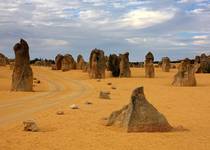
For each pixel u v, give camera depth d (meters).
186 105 32.22
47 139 17.78
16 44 44.53
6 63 112.94
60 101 34.34
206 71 84.81
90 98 37.41
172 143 17.06
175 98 37.81
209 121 23.62
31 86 45.12
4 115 25.47
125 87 51.88
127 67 73.69
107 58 82.44
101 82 61.16
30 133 19.28
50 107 29.86
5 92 42.50
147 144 16.80
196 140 17.75
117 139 17.84
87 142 17.14
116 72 75.00
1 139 17.67
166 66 92.25
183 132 19.81
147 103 20.50
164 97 38.81
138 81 61.88
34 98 36.81
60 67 102.56
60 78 72.62
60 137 18.30
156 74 80.81
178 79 54.22
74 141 17.36
